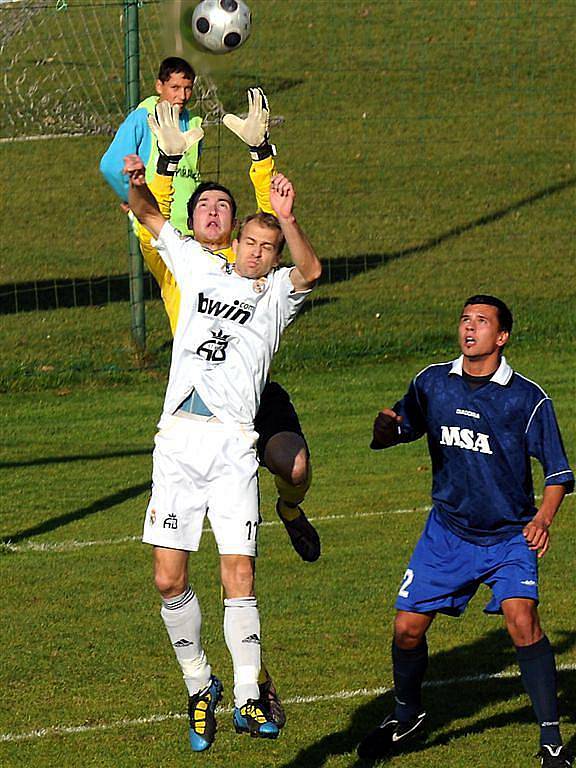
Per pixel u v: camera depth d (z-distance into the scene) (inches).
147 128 1113.4
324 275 2896.2
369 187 3452.3
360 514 1487.5
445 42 4148.6
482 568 844.0
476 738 904.9
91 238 3171.8
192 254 799.1
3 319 2583.7
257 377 790.5
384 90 3902.6
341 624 1130.0
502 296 2719.0
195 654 805.9
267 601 1188.5
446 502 854.5
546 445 821.9
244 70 3860.7
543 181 3491.6
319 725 928.3
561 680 997.2
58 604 1197.1
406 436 874.8
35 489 1614.2
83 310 2647.6
